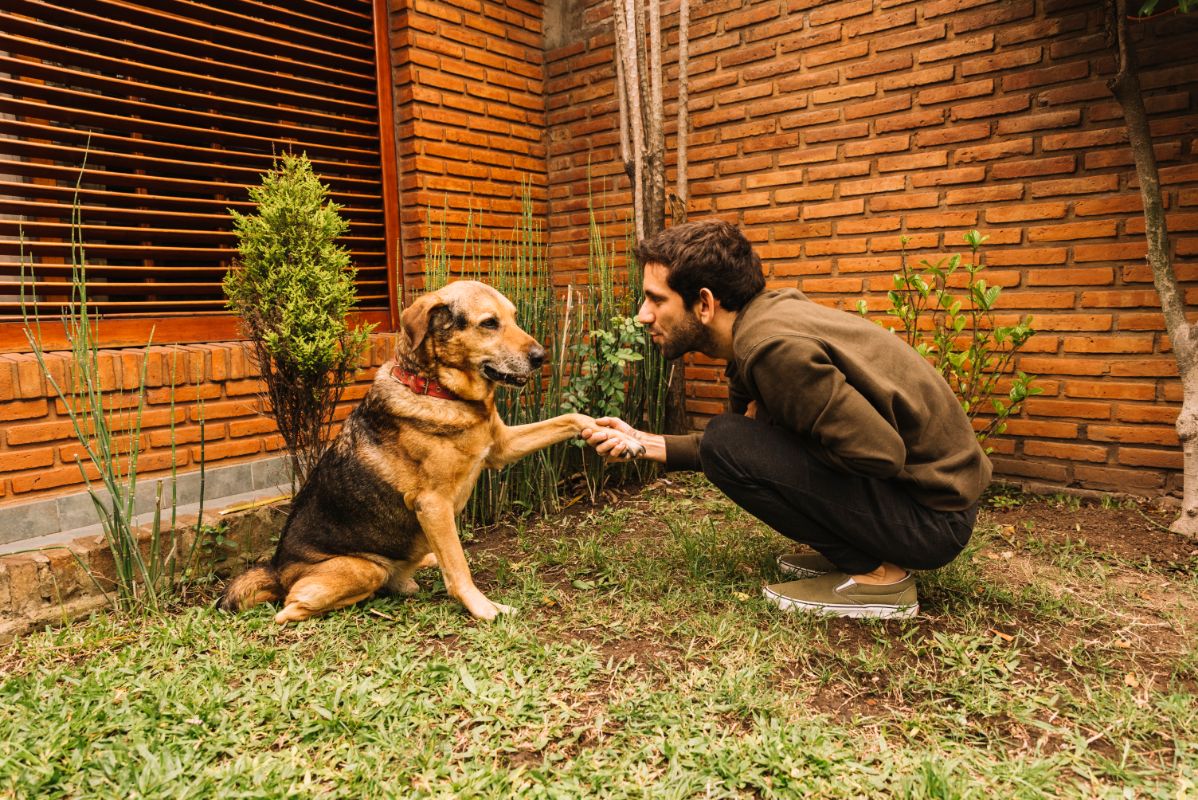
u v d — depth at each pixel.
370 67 5.02
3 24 3.42
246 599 2.83
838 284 4.81
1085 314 3.97
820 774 1.80
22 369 3.20
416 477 2.79
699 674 2.27
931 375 2.42
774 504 2.52
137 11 3.85
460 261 5.41
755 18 4.96
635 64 4.75
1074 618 2.63
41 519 3.27
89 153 3.69
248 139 4.30
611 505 4.29
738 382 2.74
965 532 2.47
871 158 4.61
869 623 2.58
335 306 3.29
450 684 2.25
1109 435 3.94
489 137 5.59
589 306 4.50
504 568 3.22
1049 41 3.96
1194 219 3.63
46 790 1.79
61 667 2.46
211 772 1.84
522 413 4.16
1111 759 1.87
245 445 4.05
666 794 1.72
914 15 4.36
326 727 2.03
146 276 4.10
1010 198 4.14
